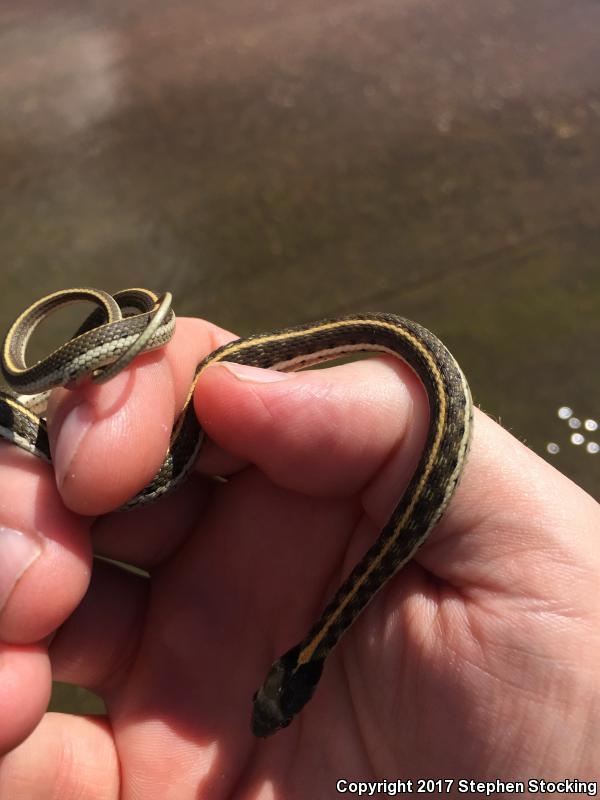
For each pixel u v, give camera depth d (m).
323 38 0.39
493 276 0.26
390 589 0.11
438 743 0.10
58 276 0.26
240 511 0.12
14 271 0.26
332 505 0.12
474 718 0.09
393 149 0.31
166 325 0.11
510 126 0.32
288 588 0.12
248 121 0.33
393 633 0.10
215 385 0.11
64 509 0.10
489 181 0.30
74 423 0.10
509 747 0.09
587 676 0.09
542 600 0.09
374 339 0.12
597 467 0.21
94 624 0.12
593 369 0.23
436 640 0.10
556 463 0.21
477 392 0.22
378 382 0.11
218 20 0.42
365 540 0.11
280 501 0.12
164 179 0.30
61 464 0.10
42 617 0.10
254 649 0.12
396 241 0.27
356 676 0.11
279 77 0.37
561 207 0.28
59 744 0.11
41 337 0.24
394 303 0.25
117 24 0.42
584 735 0.09
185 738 0.11
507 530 0.10
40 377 0.10
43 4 0.44
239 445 0.11
